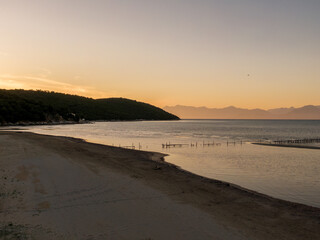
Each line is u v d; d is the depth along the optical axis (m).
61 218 10.99
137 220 11.15
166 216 11.77
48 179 17.14
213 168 27.72
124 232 9.91
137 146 52.41
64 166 21.55
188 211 12.58
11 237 8.95
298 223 11.59
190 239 9.55
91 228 10.15
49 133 85.25
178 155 38.69
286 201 15.24
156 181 18.69
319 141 63.75
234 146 52.81
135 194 15.00
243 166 29.06
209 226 10.86
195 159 34.50
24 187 15.05
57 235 9.39
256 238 9.90
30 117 154.75
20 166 20.47
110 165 24.14
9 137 46.03
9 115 142.75
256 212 12.94
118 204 13.11
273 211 13.18
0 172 18.14
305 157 36.56
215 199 14.92
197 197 15.14
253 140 69.00
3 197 13.13
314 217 12.41
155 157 33.75
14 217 10.81
